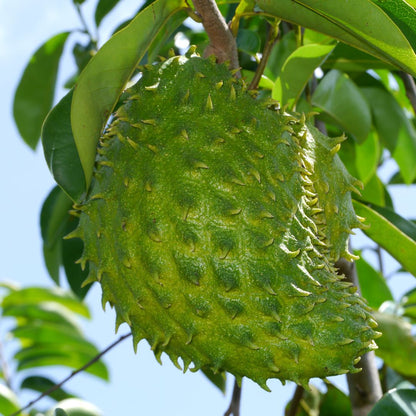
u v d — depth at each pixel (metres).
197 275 0.83
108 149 0.88
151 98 0.87
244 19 1.13
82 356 1.69
